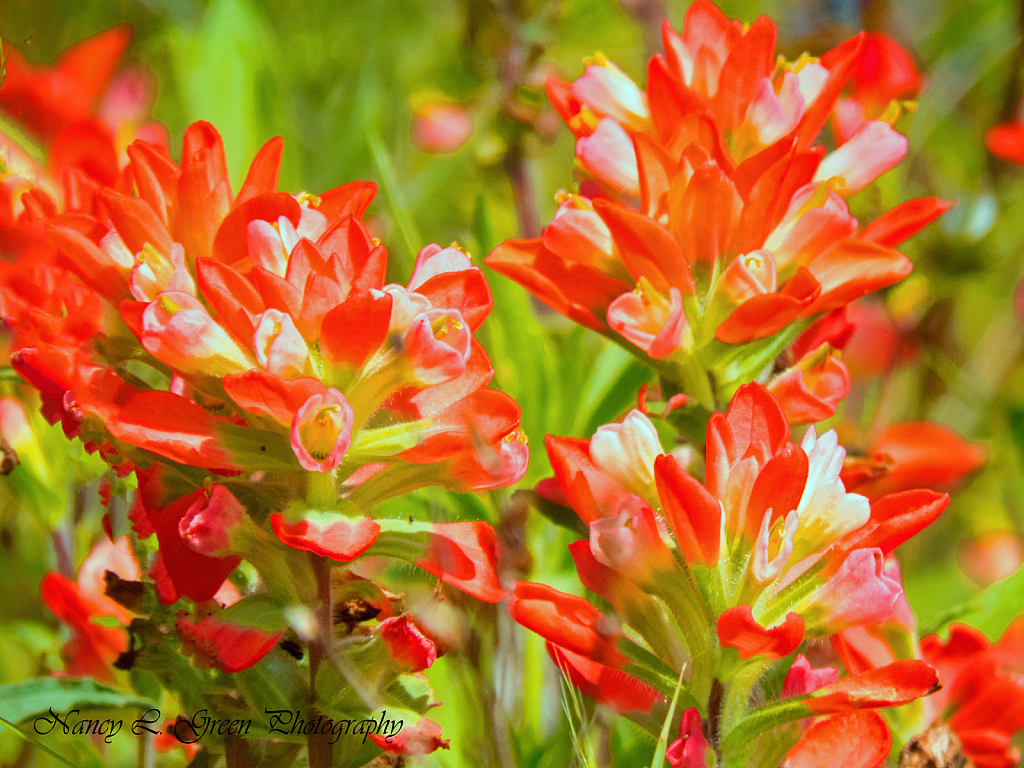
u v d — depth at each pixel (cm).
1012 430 69
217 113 68
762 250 51
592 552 50
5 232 54
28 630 58
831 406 52
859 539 50
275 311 49
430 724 49
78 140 57
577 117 54
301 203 51
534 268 52
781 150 51
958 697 54
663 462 49
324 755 50
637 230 51
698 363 52
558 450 50
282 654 50
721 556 50
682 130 52
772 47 52
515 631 52
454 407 49
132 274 50
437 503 55
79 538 57
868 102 65
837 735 50
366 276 49
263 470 49
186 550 49
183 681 50
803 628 48
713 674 50
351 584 50
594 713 52
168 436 49
